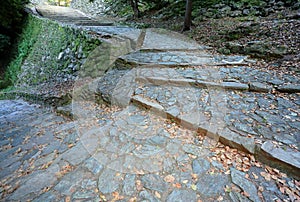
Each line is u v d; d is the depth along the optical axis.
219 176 1.57
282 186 1.43
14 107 4.23
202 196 1.43
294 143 1.71
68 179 1.70
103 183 1.62
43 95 4.71
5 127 3.01
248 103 2.46
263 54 3.89
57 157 2.04
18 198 1.56
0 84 7.97
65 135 2.48
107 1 12.24
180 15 7.23
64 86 5.18
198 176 1.60
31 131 2.77
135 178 1.64
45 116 3.31
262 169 1.58
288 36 4.12
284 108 2.28
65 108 3.33
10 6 8.27
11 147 2.38
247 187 1.44
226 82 2.92
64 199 1.51
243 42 4.51
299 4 5.29
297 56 3.54
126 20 9.05
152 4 9.30
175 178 1.61
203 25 5.96
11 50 8.79
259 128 1.95
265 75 3.14
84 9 13.74
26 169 1.92
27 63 7.70
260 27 4.84
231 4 6.49
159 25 6.87
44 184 1.68
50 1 16.33
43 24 7.61
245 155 1.74
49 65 6.50
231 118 2.16
